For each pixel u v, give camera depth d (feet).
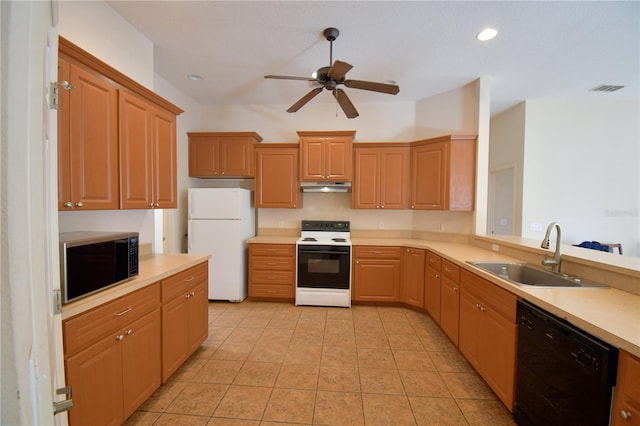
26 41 1.49
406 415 5.45
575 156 12.37
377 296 11.24
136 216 7.45
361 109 12.84
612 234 12.48
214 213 11.44
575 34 7.41
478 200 10.25
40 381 1.61
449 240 11.35
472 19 6.88
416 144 11.41
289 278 11.49
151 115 6.52
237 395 5.96
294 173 12.14
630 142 12.34
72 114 4.66
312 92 7.51
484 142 10.14
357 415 5.44
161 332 5.84
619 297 4.55
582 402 3.60
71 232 5.31
